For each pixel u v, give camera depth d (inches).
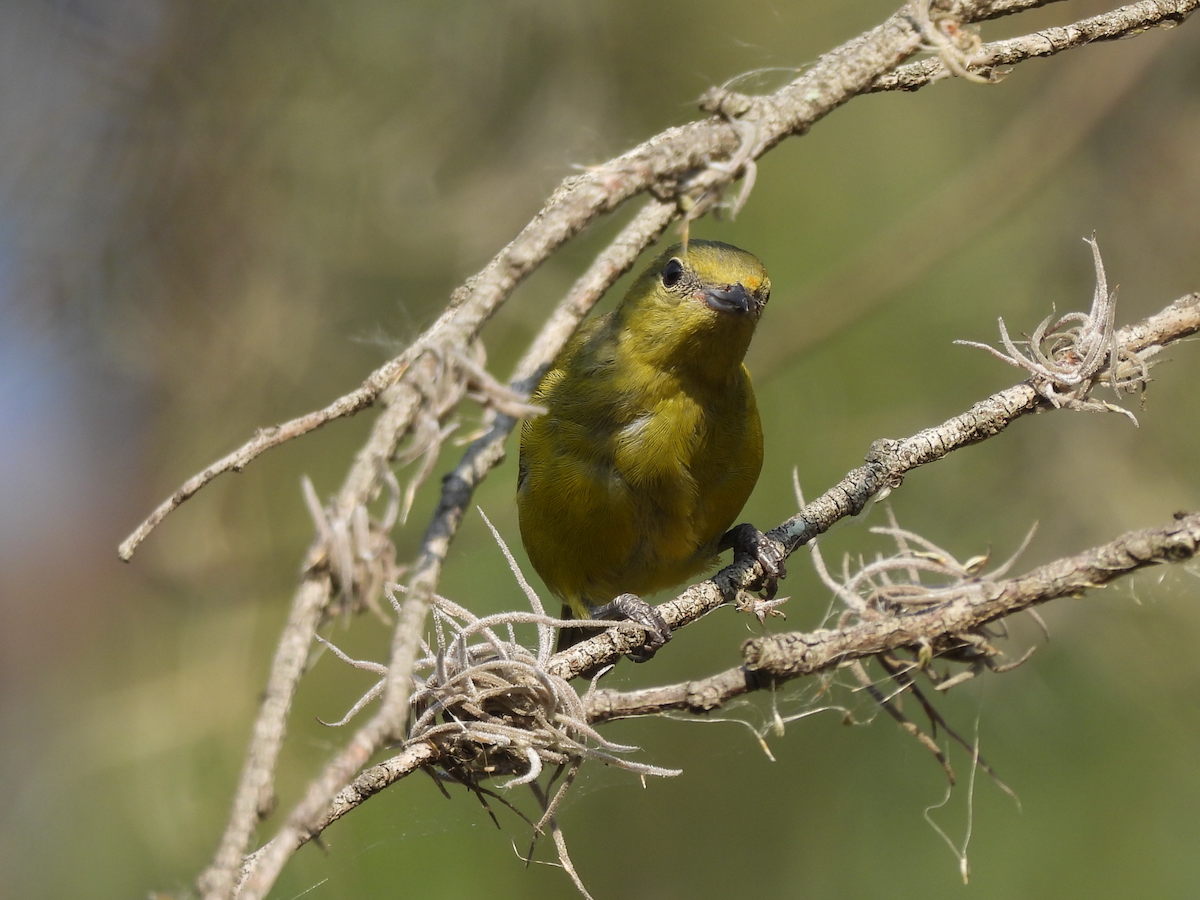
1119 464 424.5
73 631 525.3
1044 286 465.1
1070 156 450.6
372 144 485.4
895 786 446.6
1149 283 437.4
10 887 469.1
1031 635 424.5
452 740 187.5
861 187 510.3
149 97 472.7
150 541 513.3
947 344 488.1
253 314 488.1
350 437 505.0
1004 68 211.6
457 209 482.6
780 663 179.5
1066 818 417.4
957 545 435.8
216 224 481.4
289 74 480.4
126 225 474.9
